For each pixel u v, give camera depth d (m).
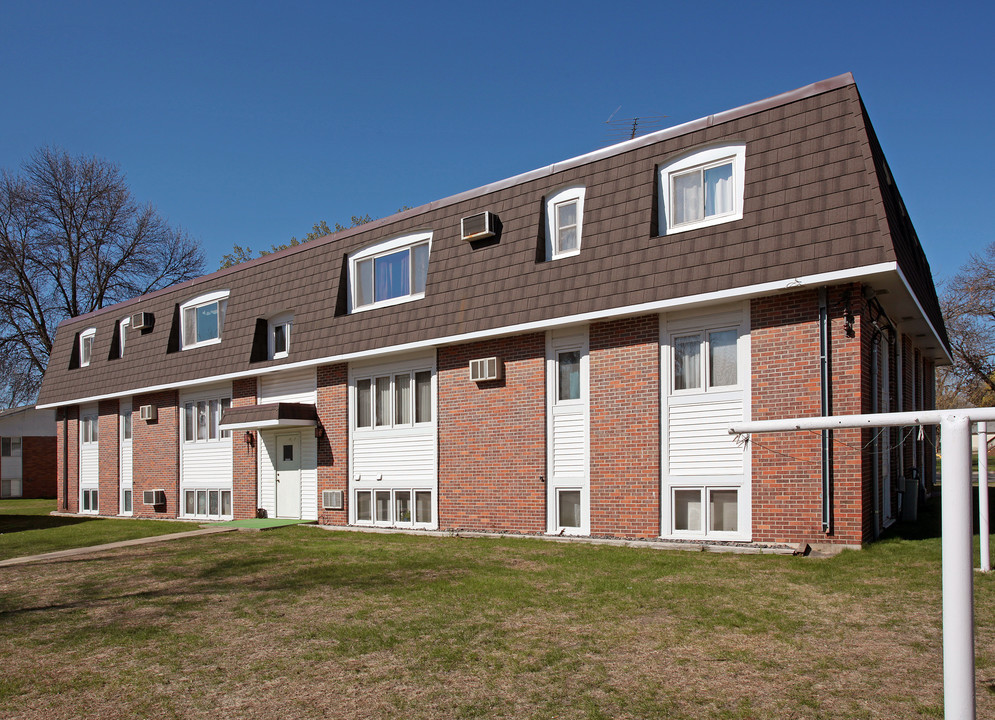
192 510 22.97
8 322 36.91
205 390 22.73
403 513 17.12
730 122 12.84
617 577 10.02
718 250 12.24
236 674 6.58
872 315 12.26
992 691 5.46
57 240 38.19
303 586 10.25
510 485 15.10
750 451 12.12
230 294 21.94
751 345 12.16
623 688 5.91
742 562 10.73
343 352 17.78
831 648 6.65
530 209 15.23
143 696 6.13
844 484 11.30
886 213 10.84
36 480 41.47
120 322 26.59
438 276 16.42
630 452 13.41
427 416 16.84
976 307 37.03
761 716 5.27
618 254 13.50
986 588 8.38
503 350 15.38
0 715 5.84
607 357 13.81
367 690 6.09
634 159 13.93
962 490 3.79
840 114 11.66
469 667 6.53
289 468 20.05
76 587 10.84
